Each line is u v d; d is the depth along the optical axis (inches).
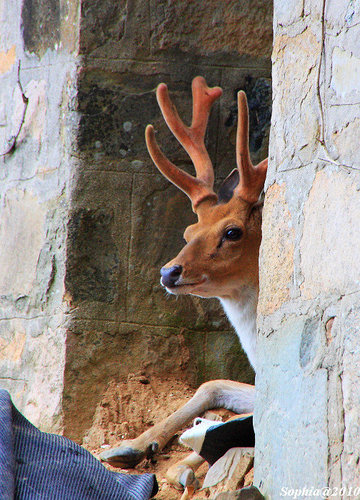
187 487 255.6
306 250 188.9
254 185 316.5
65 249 357.7
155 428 313.4
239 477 234.4
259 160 384.2
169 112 342.6
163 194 371.2
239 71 383.6
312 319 182.2
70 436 342.3
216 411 319.6
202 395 321.4
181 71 375.6
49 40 378.3
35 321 369.7
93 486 203.9
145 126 370.3
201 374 370.9
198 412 319.0
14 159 392.5
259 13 385.1
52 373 353.1
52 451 211.6
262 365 205.6
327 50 190.2
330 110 186.2
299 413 181.6
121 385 353.4
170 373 365.7
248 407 318.7
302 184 193.9
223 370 373.7
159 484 286.0
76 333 352.8
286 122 205.3
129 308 363.3
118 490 205.9
